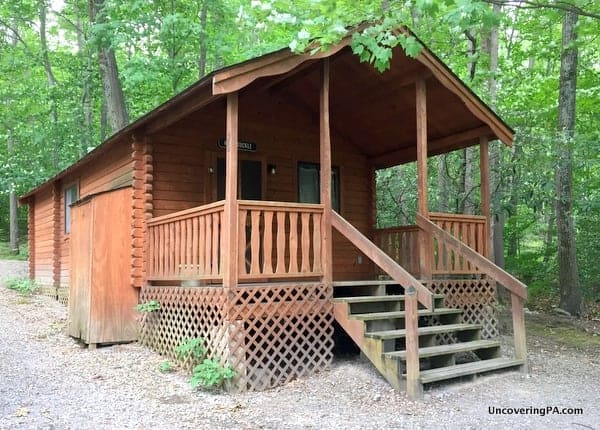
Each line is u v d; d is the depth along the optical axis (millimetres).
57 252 13281
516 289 6793
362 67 7941
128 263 8203
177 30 14539
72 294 8617
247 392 5770
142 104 19203
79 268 8367
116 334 8031
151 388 5840
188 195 8633
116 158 9414
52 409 4992
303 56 6309
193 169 8711
